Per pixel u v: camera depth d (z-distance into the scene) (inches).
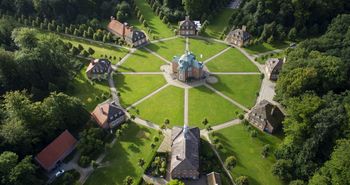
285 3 7130.9
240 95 5890.8
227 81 6200.8
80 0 7682.1
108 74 6328.7
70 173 4586.6
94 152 4840.1
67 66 6220.5
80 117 5093.5
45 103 4854.8
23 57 5526.6
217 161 4729.3
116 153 4879.4
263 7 7224.4
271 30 7057.1
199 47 7047.2
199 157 4722.0
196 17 7755.9
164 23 7765.8
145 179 4530.0
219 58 6747.1
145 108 5634.8
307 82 5078.7
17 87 5600.4
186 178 4500.5
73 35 7504.9
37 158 4611.2
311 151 4318.4
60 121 4889.3
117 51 6968.5
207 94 5910.4
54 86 5743.1
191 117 5452.8
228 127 5280.5
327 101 4753.9
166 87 6067.9
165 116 5482.3
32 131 4618.6
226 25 7677.2
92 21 7529.5
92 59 6678.2
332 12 7303.2
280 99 5497.1
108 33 7239.2
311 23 7317.9
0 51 5497.1
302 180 4281.5
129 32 7062.0
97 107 5339.6
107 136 5078.7
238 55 6825.8
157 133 5177.2
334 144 4252.0
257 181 4485.7
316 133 4301.2
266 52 6889.8
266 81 6186.0
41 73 5757.9
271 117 5128.0
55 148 4699.8
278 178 4507.9
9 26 6943.9
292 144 4581.7
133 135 5157.5
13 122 4542.3
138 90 6013.8
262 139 5083.7
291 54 5880.9
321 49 5964.6
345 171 3752.5
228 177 4537.4
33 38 6008.9
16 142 4468.5
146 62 6658.5
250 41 7062.0
